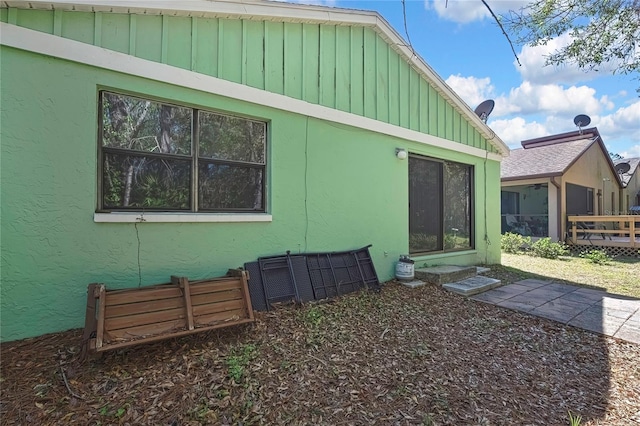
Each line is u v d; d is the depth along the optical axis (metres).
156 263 3.71
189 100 3.93
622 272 7.95
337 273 5.16
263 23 4.58
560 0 4.27
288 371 2.83
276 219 4.69
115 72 3.46
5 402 2.19
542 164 13.12
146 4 3.56
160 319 2.97
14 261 2.99
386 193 6.15
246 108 4.40
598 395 2.83
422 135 6.82
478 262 8.16
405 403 2.55
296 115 4.93
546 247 10.52
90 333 2.70
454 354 3.44
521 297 5.55
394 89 6.37
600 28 4.56
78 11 3.28
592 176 15.02
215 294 3.38
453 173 7.76
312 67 5.13
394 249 6.25
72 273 3.24
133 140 3.66
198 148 4.10
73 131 3.25
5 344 2.89
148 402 2.30
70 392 2.33
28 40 3.03
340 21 5.38
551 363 3.37
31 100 3.05
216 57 4.15
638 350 3.66
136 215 3.57
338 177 5.43
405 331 3.90
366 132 5.86
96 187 3.40
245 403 2.38
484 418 2.44
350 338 3.57
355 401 2.52
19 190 3.01
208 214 4.08
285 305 4.35
